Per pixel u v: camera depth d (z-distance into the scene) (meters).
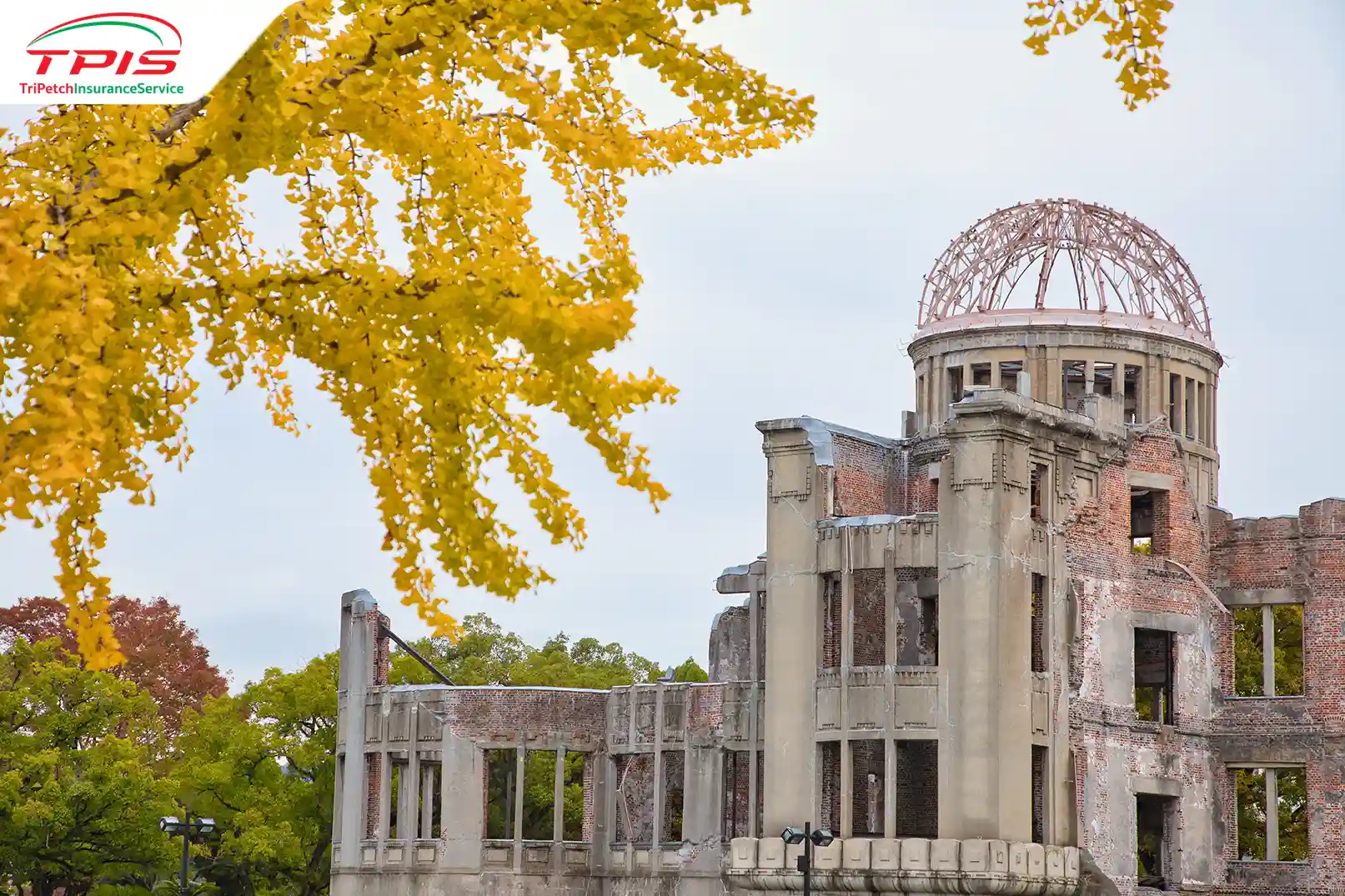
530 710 69.19
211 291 15.61
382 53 15.86
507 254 16.06
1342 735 63.78
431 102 17.34
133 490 15.96
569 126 17.14
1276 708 64.88
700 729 65.31
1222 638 66.06
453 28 16.03
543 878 67.94
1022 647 58.16
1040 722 58.53
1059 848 58.25
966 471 58.56
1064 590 60.44
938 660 58.31
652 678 105.00
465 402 16.22
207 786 79.62
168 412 16.45
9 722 78.38
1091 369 67.00
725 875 61.03
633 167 17.23
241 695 86.25
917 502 66.12
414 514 16.67
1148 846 72.12
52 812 72.38
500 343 16.64
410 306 15.69
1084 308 67.44
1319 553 65.19
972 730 57.03
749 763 65.94
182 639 124.69
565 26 16.28
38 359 14.28
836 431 64.06
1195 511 66.38
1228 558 66.69
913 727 57.75
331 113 16.02
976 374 69.06
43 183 14.93
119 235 14.82
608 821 68.44
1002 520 57.97
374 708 71.56
